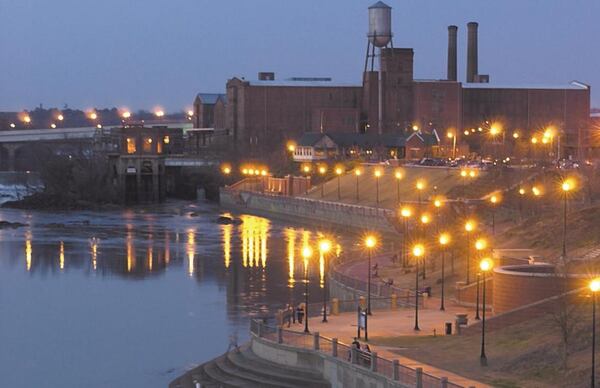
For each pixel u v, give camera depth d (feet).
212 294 509.35
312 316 392.68
